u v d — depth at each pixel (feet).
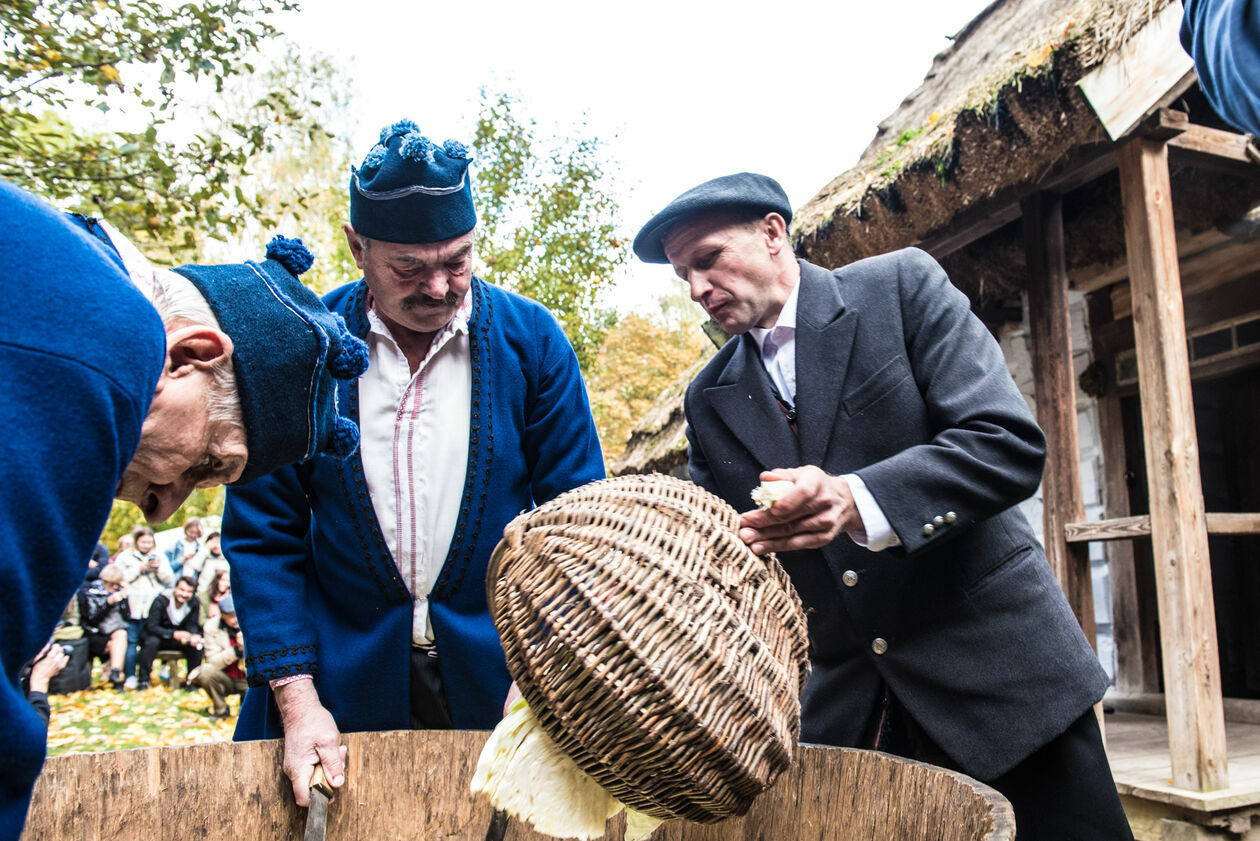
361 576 6.08
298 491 6.16
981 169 12.23
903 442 5.90
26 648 2.45
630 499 4.40
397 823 5.46
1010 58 12.21
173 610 30.37
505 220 30.22
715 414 6.63
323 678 6.00
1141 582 16.75
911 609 5.79
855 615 5.90
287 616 5.83
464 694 6.08
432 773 5.52
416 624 6.14
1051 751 5.59
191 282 3.28
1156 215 10.85
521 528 4.45
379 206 5.36
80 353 2.50
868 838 4.44
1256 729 14.30
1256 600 16.21
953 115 12.75
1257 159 11.71
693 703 3.76
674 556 4.09
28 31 12.76
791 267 6.44
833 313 6.12
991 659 5.63
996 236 15.85
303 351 3.40
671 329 54.60
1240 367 14.75
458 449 6.14
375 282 5.69
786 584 4.67
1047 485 12.96
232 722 24.58
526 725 4.48
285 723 5.64
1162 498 10.69
